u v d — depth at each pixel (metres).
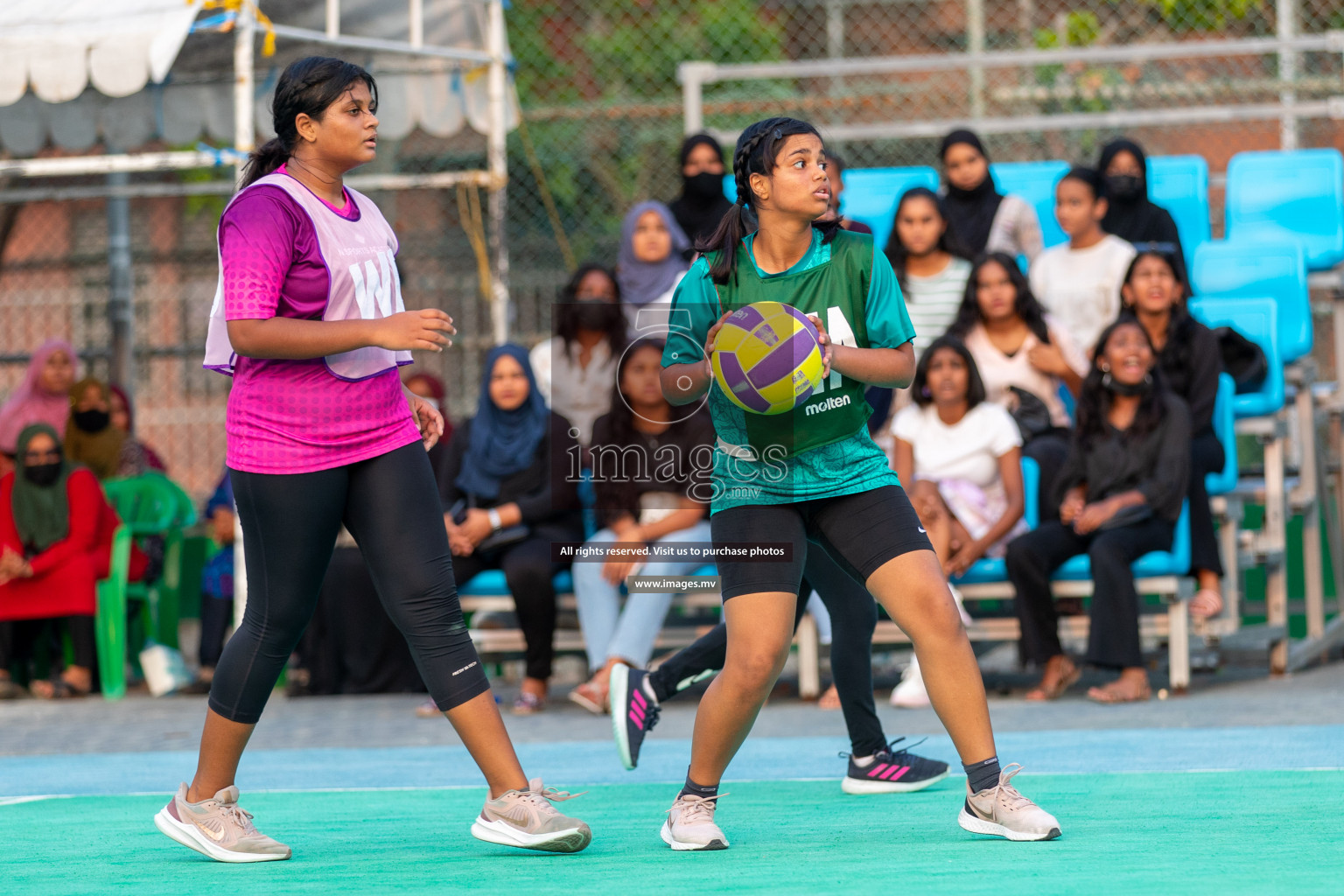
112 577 15.81
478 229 18.23
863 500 6.53
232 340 6.23
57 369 17.14
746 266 6.61
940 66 17.66
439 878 5.95
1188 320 13.93
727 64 25.42
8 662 15.53
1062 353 13.95
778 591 6.42
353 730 12.32
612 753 10.53
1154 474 12.84
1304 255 16.84
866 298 6.54
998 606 14.66
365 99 6.55
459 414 20.08
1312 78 18.67
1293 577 18.50
